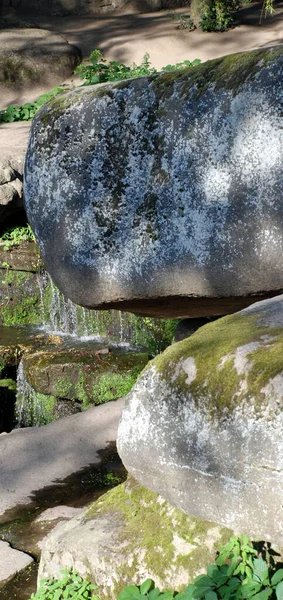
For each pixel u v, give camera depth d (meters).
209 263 2.68
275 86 2.48
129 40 14.61
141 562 2.21
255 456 1.89
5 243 9.14
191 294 2.76
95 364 6.86
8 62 13.66
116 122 2.77
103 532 2.38
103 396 6.71
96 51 12.67
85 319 8.34
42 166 2.91
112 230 2.82
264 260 2.59
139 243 2.78
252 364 1.97
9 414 7.50
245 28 14.62
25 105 12.66
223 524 2.04
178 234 2.71
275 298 2.45
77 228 2.87
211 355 2.09
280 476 1.84
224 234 2.63
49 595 2.30
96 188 2.82
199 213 2.67
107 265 2.85
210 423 2.00
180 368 2.13
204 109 2.61
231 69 2.58
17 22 15.23
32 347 7.86
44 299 8.85
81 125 2.83
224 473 1.97
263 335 2.10
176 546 2.20
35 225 2.98
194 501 2.09
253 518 1.94
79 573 2.32
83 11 16.16
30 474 3.47
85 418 3.98
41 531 2.97
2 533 2.97
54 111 2.88
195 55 13.89
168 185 2.71
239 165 2.57
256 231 2.58
